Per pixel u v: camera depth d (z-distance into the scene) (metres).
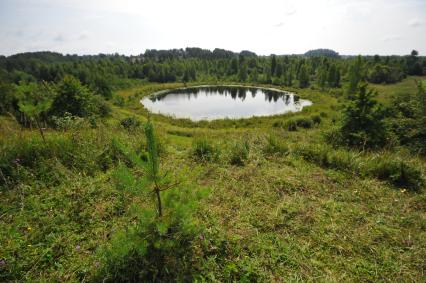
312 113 30.20
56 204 3.29
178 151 5.80
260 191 3.81
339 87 58.88
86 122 6.07
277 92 62.09
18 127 6.04
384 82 58.47
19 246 2.53
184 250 2.47
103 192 3.55
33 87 6.23
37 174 3.92
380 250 2.67
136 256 2.34
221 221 3.06
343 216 3.24
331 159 4.94
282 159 5.11
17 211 3.13
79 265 2.36
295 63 82.25
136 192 2.23
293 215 3.23
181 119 28.41
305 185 4.01
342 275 2.34
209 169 4.53
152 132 2.16
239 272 2.34
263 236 2.82
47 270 2.31
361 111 8.67
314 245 2.73
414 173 4.33
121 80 63.81
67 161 4.37
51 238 2.69
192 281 2.22
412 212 3.40
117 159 4.68
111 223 2.99
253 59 92.56
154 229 2.28
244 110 40.44
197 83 75.06
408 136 8.90
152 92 61.00
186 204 2.31
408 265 2.48
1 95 15.34
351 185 4.11
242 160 5.00
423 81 9.73
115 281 2.20
